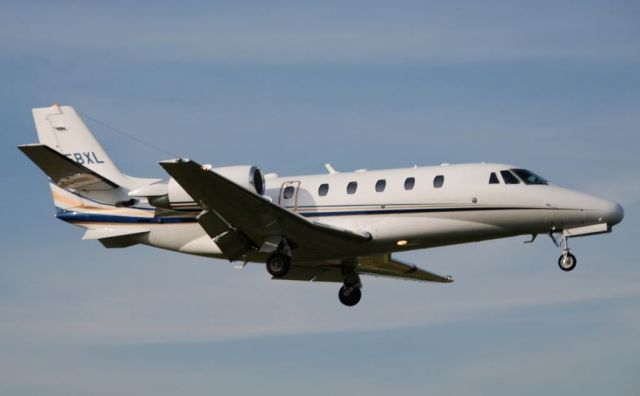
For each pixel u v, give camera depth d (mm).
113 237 94000
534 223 85125
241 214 82312
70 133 97125
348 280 97000
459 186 85375
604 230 84312
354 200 87438
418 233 85812
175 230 92375
